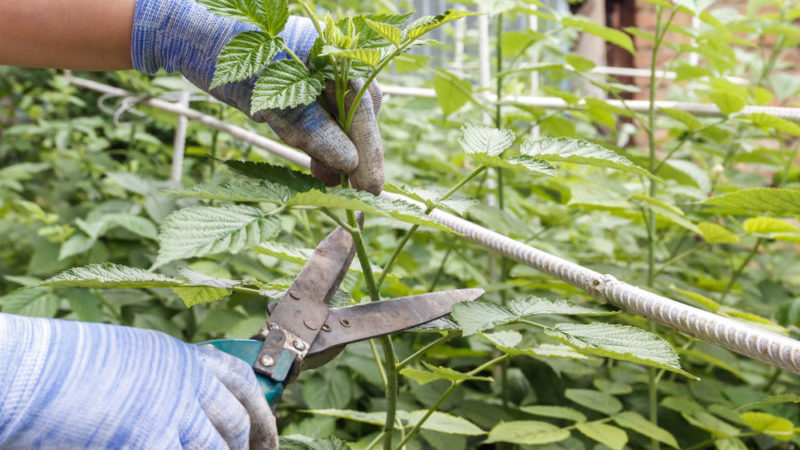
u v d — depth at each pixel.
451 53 3.59
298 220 2.07
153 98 2.32
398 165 2.49
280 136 0.79
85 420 0.57
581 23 1.64
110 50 0.90
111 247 1.91
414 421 1.15
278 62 0.72
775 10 3.20
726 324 0.74
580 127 2.90
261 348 0.75
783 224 1.41
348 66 0.75
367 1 2.82
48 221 1.99
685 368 1.60
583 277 0.85
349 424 1.60
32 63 0.92
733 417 1.49
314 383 1.50
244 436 0.66
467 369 1.83
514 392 1.71
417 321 0.83
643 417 1.48
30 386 0.56
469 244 1.91
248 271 1.71
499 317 0.81
